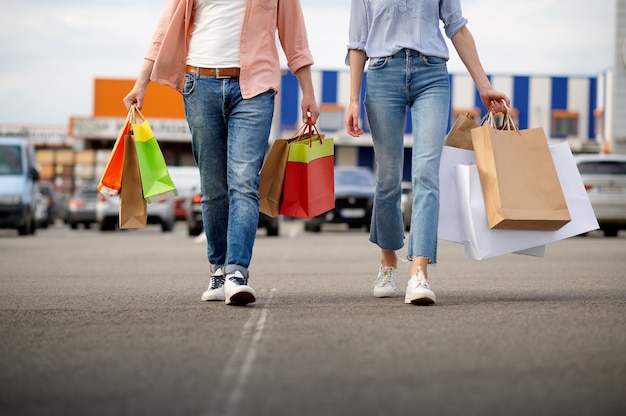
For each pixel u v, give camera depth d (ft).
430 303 30.68
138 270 51.44
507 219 30.53
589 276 45.24
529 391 17.49
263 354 21.36
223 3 30.78
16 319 28.12
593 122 250.16
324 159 32.14
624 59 183.01
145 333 24.84
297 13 31.73
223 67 30.63
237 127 30.73
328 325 25.91
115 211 135.23
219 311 29.48
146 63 31.40
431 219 30.89
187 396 17.17
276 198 32.04
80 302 33.22
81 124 252.62
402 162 32.50
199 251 74.08
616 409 16.15
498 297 33.81
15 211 111.75
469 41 32.09
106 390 17.81
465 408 16.16
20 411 16.25
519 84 251.80
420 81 31.45
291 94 243.81
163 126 244.42
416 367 19.75
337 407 16.21
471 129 32.35
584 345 22.41
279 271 49.24
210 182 31.78
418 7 31.42
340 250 73.05
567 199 31.60
